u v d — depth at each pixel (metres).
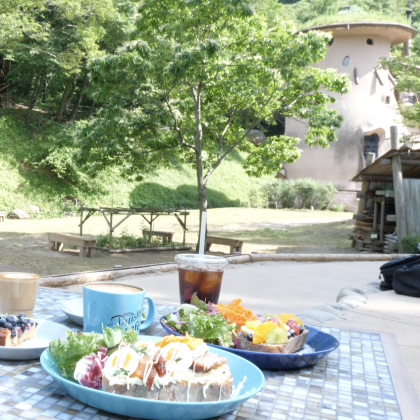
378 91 31.22
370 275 7.90
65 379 1.25
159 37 12.38
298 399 1.36
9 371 1.43
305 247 15.53
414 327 3.75
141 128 12.95
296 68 12.54
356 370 1.68
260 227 20.61
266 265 8.55
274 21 13.01
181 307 1.94
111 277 5.69
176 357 1.24
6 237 14.85
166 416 1.16
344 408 1.32
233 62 13.18
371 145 31.77
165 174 30.55
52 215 23.48
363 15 30.44
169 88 12.40
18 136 26.47
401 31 30.23
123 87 11.80
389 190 14.59
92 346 1.35
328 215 26.73
